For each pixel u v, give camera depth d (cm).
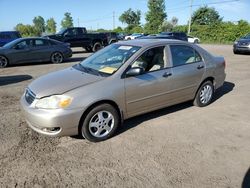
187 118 542
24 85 848
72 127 408
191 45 569
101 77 442
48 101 400
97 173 355
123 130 483
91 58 538
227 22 4034
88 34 2075
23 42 1302
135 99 467
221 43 3747
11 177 345
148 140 445
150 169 364
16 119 535
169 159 388
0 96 711
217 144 434
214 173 357
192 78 557
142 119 533
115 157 393
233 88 794
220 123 520
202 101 605
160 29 6341
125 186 329
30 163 376
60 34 1959
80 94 407
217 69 616
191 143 437
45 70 1165
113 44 560
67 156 396
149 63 491
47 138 450
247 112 583
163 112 572
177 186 330
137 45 502
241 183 337
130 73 449
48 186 329
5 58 1250
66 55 1438
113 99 435
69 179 343
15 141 439
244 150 416
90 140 433
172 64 522
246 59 1479
